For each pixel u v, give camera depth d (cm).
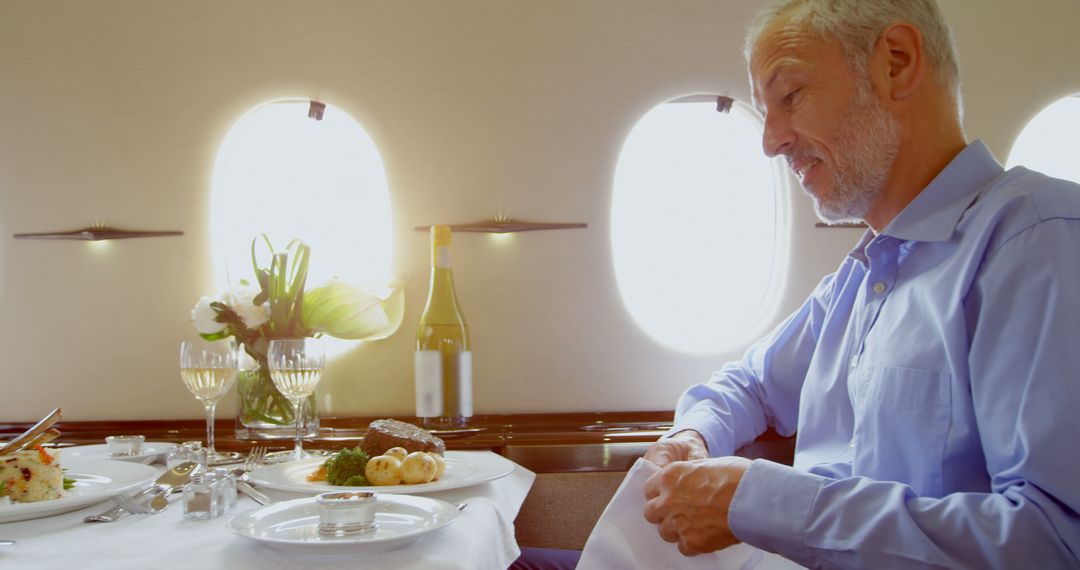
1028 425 80
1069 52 209
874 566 84
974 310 93
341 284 181
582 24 205
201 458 135
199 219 204
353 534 87
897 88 108
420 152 204
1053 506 77
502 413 203
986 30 208
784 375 151
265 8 204
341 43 204
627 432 178
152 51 205
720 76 206
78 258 205
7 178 206
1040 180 95
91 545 87
